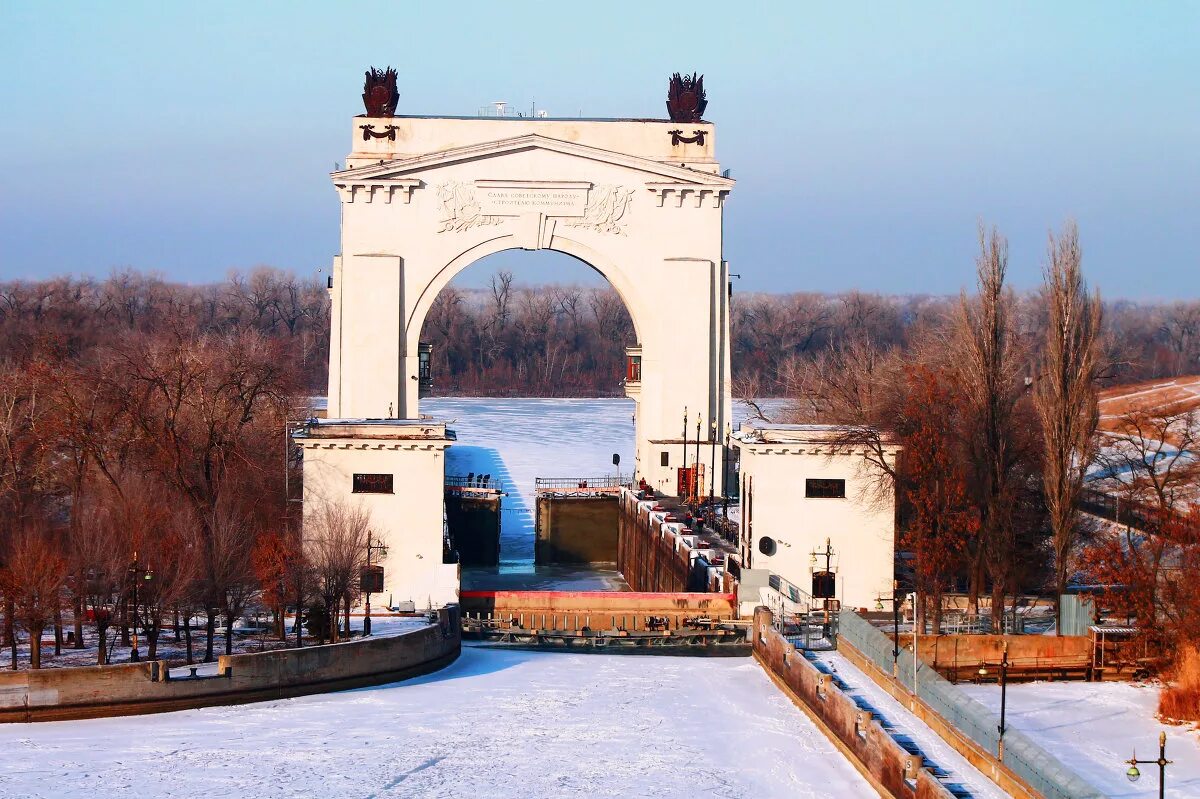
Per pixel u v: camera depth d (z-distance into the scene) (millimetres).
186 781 141500
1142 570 195000
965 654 188875
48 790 137625
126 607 184875
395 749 154250
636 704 175500
